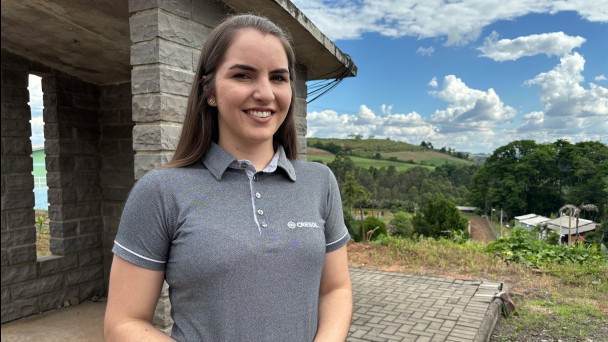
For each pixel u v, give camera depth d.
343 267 1.39
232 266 1.02
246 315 1.02
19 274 4.39
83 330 4.14
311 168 1.34
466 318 4.20
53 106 4.71
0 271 4.24
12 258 4.32
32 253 4.50
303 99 4.77
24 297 4.43
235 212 1.09
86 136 5.01
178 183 1.10
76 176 4.91
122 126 5.01
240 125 1.16
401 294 5.06
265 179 1.20
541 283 5.65
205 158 1.19
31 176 4.49
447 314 4.33
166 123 2.81
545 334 4.04
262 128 1.17
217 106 1.20
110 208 5.14
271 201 1.15
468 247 7.62
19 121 4.36
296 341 1.09
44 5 3.16
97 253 5.13
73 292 4.88
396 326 4.06
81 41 3.87
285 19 3.61
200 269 1.01
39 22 3.47
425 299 4.84
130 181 4.99
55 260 4.70
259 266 1.04
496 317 4.38
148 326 1.08
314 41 4.08
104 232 5.20
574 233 30.30
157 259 1.09
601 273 6.00
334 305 1.33
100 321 4.36
